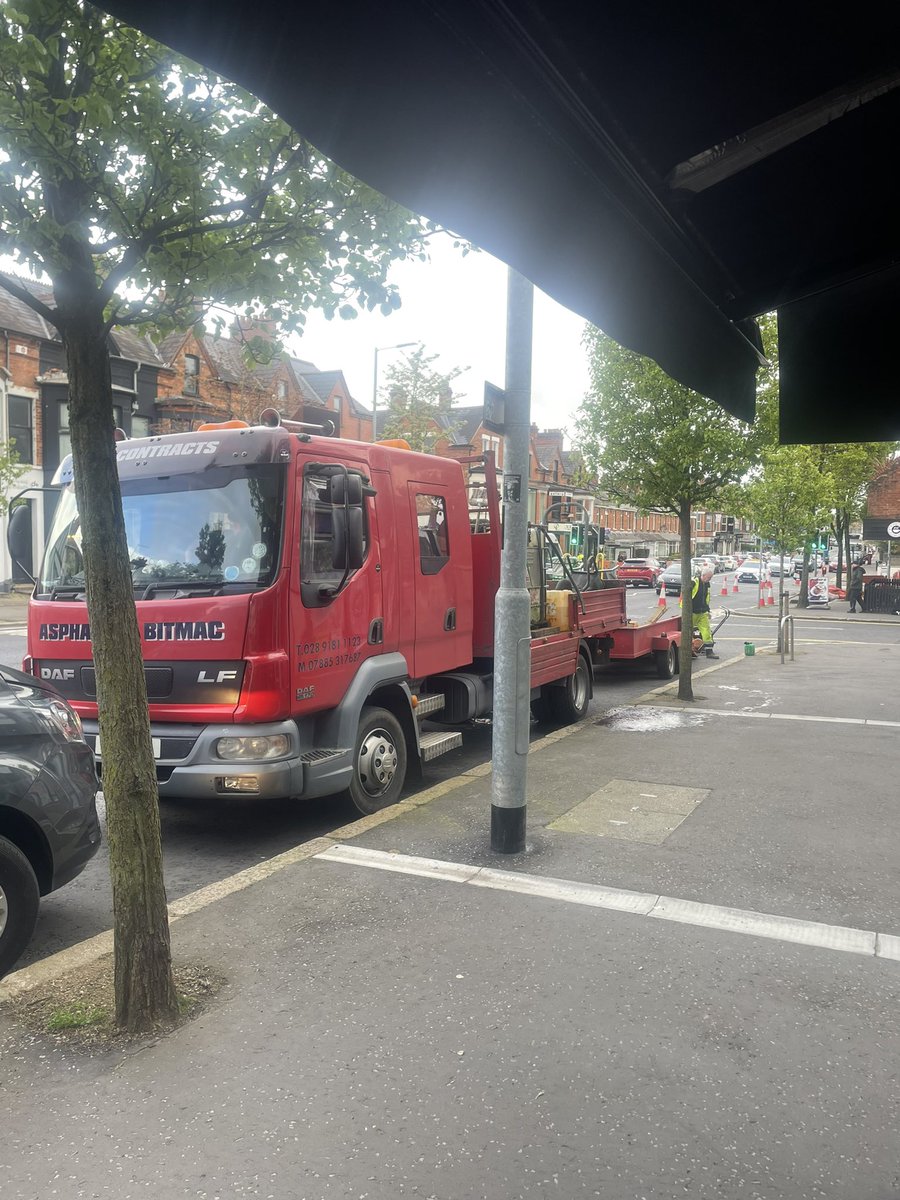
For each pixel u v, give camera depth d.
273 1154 2.81
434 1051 3.39
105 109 2.80
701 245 2.07
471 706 8.05
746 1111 3.02
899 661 17.27
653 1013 3.67
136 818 3.58
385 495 6.91
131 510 6.24
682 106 1.61
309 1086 3.17
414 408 39.34
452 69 1.26
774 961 4.16
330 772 6.13
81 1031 3.57
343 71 1.18
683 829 6.19
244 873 5.30
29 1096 3.13
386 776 6.86
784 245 2.13
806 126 1.72
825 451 23.19
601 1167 2.74
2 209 3.11
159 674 5.87
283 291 3.85
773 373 10.36
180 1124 2.96
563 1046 3.43
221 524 5.99
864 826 6.27
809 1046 3.43
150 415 35.53
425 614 7.40
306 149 3.48
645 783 7.50
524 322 5.55
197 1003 3.77
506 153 1.43
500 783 5.64
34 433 31.62
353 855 5.61
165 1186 2.67
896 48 1.52
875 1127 2.94
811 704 11.87
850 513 39.16
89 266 3.33
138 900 3.57
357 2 1.13
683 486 11.55
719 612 32.03
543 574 9.91
